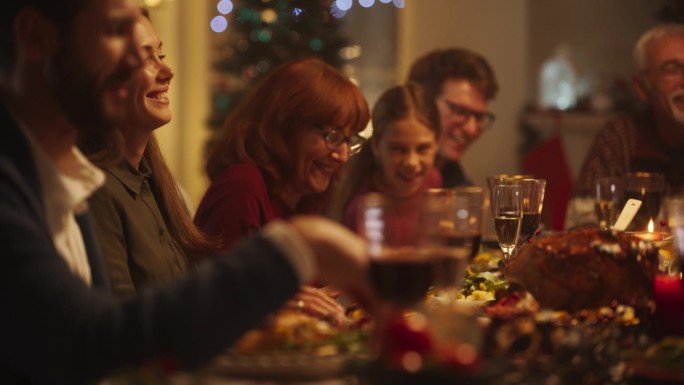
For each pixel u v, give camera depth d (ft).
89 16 3.98
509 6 23.45
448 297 4.00
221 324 3.51
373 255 3.62
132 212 6.32
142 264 6.26
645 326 4.94
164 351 3.49
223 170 7.93
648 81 11.87
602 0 24.75
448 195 3.98
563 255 4.90
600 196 7.87
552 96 23.81
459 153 11.82
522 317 4.49
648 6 24.59
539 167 12.61
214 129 21.21
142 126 6.63
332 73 7.98
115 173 6.34
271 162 7.82
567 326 4.53
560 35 24.91
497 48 23.57
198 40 23.75
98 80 4.02
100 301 3.64
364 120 8.00
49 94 4.09
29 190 3.92
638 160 11.84
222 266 3.56
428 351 3.24
